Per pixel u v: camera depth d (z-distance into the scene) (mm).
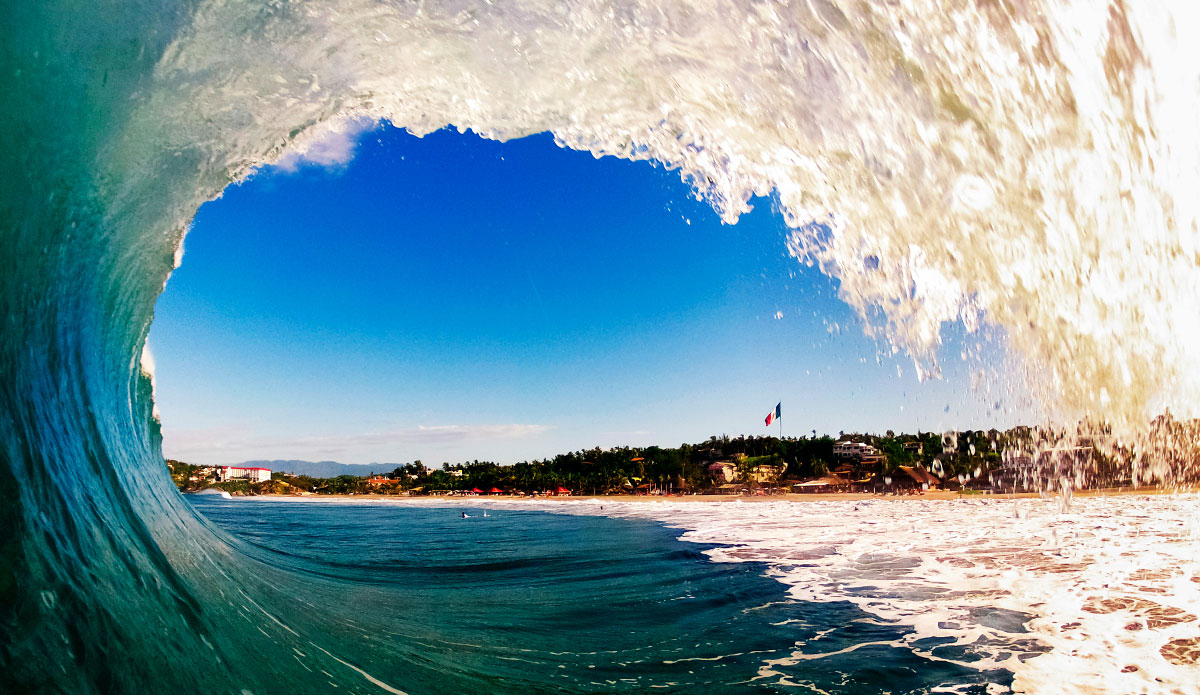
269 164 5504
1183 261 3811
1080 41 3738
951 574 11125
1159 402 4426
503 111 5340
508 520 33188
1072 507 26688
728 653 5832
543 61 5043
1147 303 4066
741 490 83000
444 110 5422
